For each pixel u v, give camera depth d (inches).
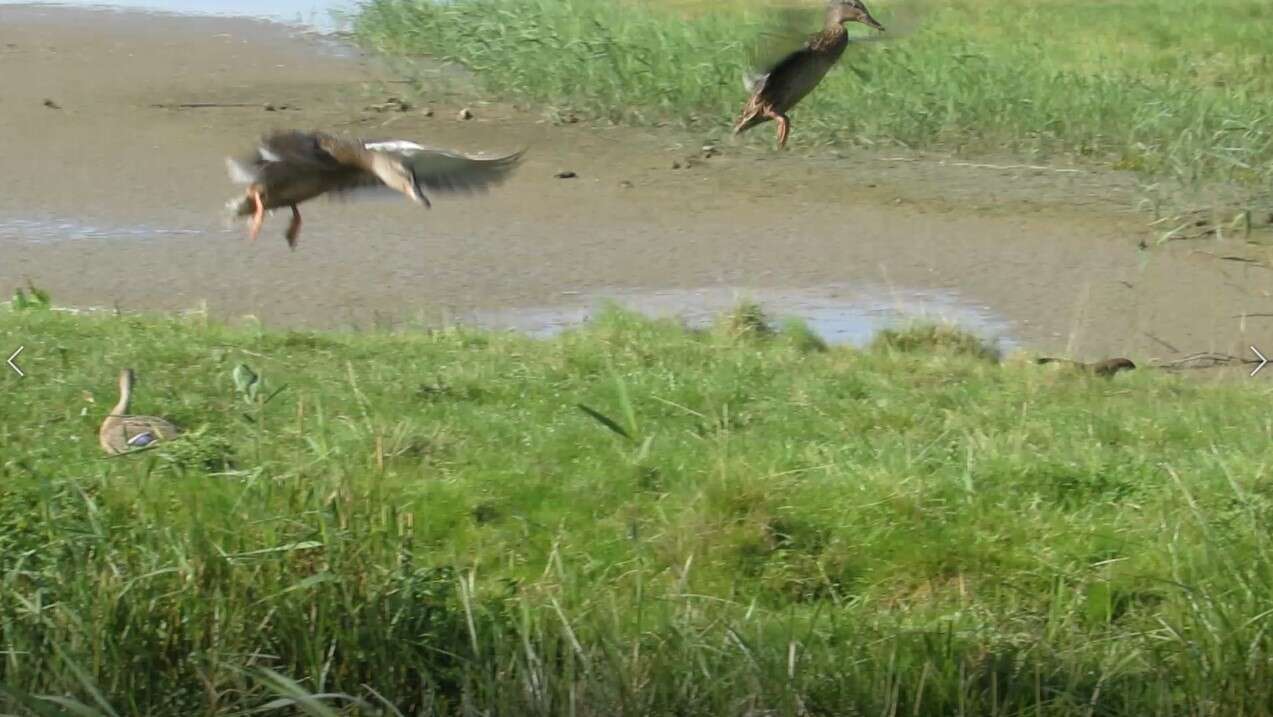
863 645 224.7
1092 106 749.9
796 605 253.6
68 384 344.5
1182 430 344.2
